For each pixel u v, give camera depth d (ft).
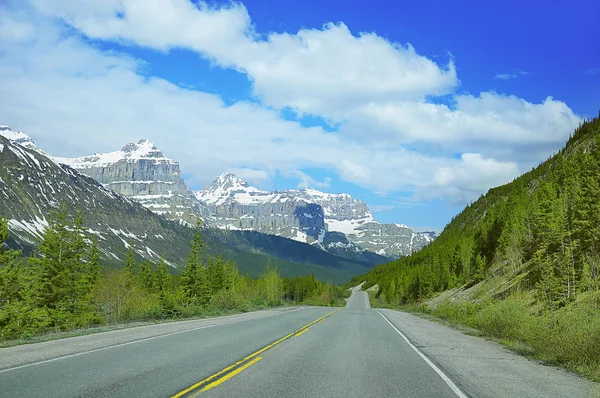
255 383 27.81
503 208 248.52
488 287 175.94
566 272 101.30
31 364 32.65
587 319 43.98
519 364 40.45
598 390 28.84
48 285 147.84
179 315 104.94
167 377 28.63
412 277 361.92
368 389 27.20
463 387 28.66
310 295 430.61
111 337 52.75
